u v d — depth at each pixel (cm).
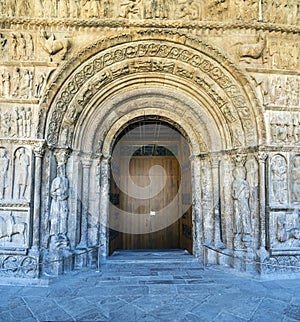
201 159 832
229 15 749
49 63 721
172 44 750
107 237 824
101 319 477
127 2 731
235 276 708
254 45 734
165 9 741
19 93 719
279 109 743
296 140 745
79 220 768
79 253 723
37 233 689
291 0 761
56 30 733
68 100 745
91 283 656
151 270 755
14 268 655
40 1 731
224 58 741
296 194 736
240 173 759
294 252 709
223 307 525
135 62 768
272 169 733
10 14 726
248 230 736
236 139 768
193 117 828
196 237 836
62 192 725
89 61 744
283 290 613
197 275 714
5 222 691
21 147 708
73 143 770
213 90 772
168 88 814
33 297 573
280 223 716
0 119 712
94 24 725
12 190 698
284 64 756
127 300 557
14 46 727
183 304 539
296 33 758
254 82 746
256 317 486
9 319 477
